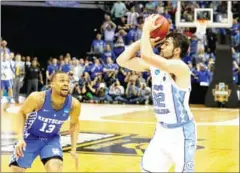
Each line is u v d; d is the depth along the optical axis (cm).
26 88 2119
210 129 1198
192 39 2033
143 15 2181
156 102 449
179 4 1898
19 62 1953
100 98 2019
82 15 2286
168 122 443
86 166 706
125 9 2214
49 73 2014
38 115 500
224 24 1864
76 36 2291
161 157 448
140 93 1992
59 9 2283
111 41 2148
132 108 1791
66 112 504
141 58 456
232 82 1906
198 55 2027
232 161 770
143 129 1151
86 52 2283
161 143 446
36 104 495
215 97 1908
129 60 472
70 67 2012
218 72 1911
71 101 505
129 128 1167
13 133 1025
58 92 493
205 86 1998
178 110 438
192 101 2030
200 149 885
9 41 2291
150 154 451
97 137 1003
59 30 2292
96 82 2027
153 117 1451
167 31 449
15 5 2269
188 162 439
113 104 1986
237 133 1123
